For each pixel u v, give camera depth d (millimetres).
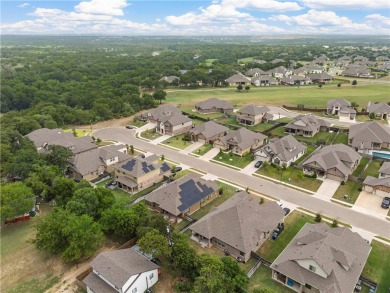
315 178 74188
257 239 50594
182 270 44625
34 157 73000
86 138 94438
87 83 168250
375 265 47469
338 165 72812
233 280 40812
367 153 87062
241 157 87375
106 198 58469
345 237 47281
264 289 38844
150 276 43875
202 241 53438
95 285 41812
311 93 161875
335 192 68312
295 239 49469
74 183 64188
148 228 49562
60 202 61969
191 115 124625
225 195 68375
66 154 76375
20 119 106438
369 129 91688
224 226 52156
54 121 112062
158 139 102938
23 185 62125
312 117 107312
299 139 99312
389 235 54156
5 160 74312
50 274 47438
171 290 43750
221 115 126375
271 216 55125
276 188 70812
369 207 62438
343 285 40156
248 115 115438
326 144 94312
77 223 49031
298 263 43500
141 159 74625
